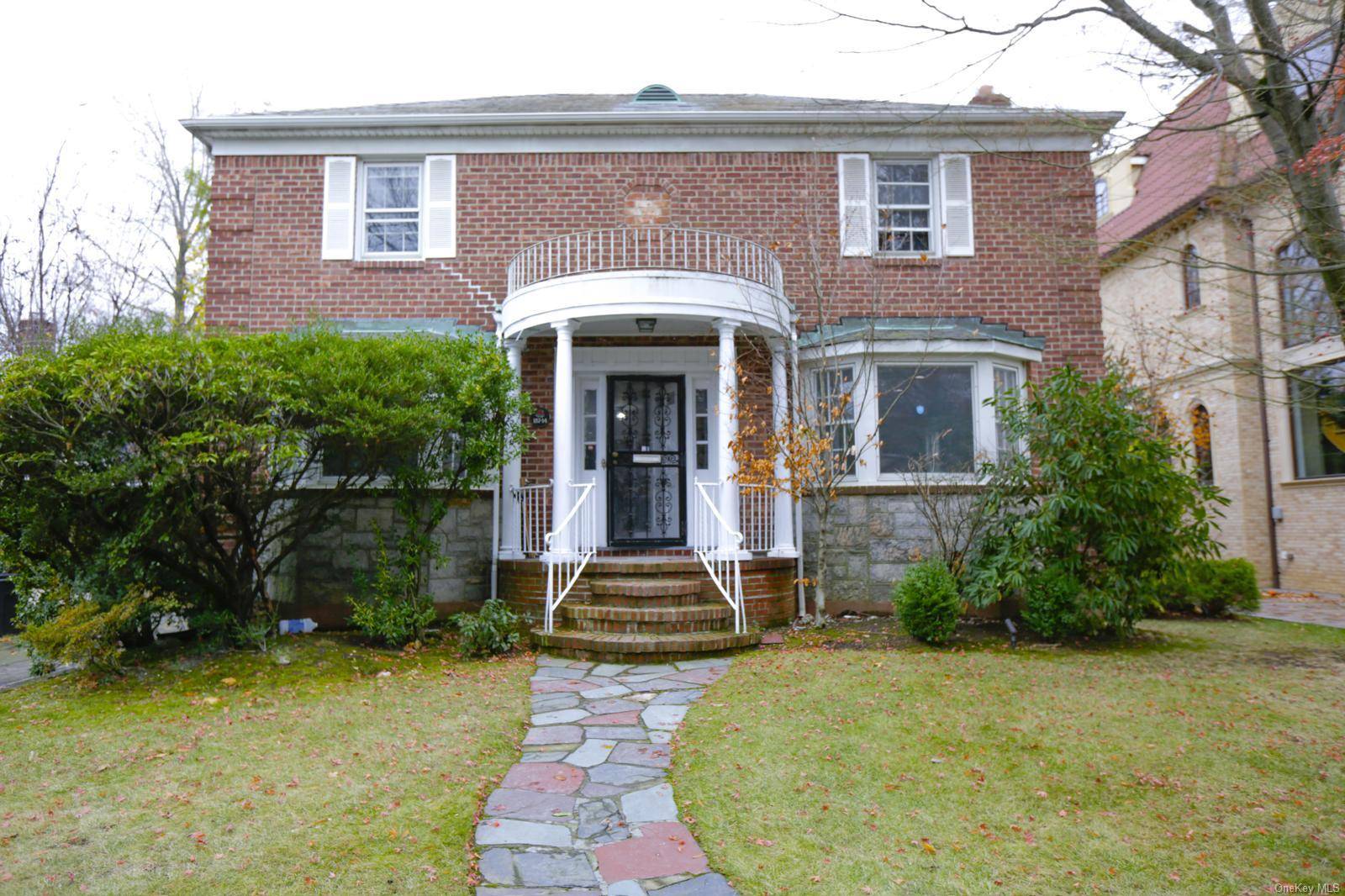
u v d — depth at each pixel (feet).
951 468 34.19
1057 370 29.30
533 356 35.86
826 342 34.04
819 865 12.42
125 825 13.26
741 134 36.50
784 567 31.22
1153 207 53.78
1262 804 14.62
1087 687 21.52
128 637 25.71
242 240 36.22
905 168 37.88
